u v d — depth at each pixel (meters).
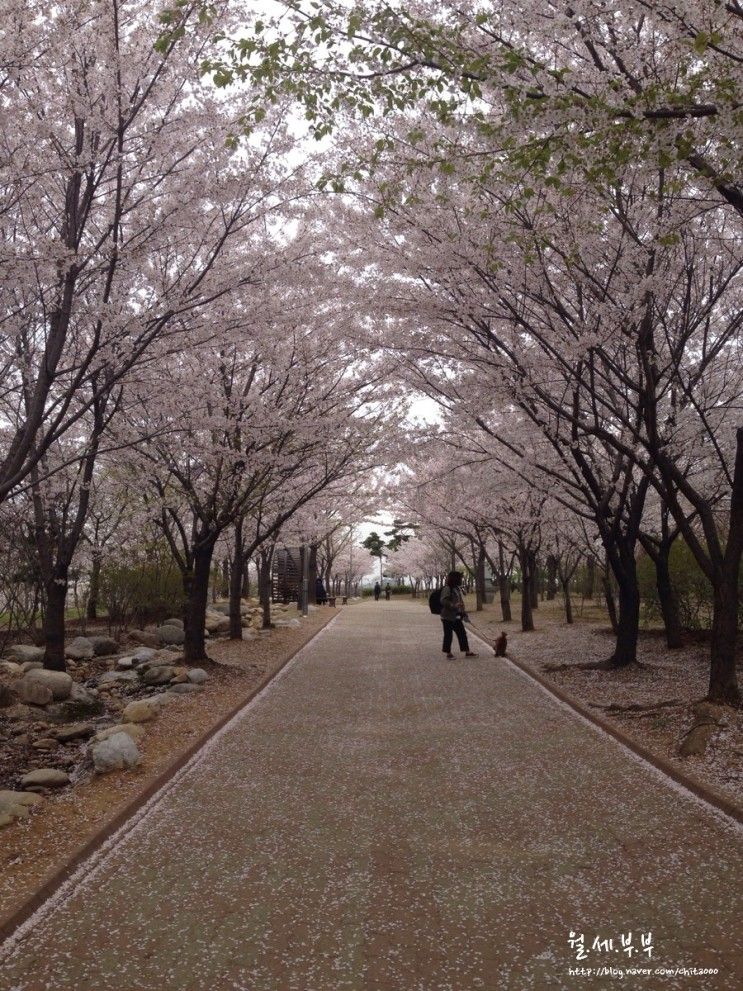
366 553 72.69
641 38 7.13
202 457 11.75
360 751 8.00
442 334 10.76
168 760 7.45
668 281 8.70
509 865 4.89
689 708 8.65
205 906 4.38
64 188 8.36
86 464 12.46
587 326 9.17
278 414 12.71
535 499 17.73
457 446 13.67
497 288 9.83
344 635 22.36
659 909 4.23
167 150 8.55
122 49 7.72
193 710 10.13
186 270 9.25
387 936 4.01
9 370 9.20
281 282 9.55
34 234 8.03
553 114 5.68
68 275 7.20
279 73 6.14
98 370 7.91
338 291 10.70
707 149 7.29
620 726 8.53
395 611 36.50
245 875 4.81
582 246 8.77
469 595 46.69
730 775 6.41
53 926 4.17
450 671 14.05
